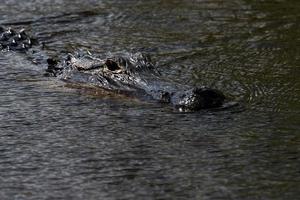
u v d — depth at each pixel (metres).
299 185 23.39
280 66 38.81
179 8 55.56
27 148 27.27
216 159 25.73
